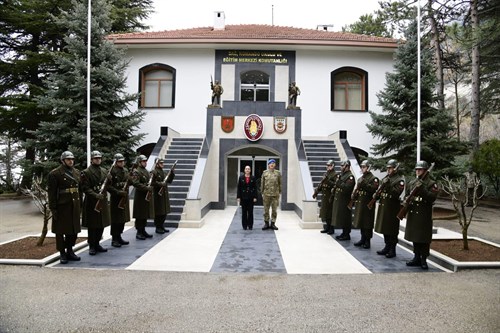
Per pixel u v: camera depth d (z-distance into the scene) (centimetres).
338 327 417
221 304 483
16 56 2198
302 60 1775
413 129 1459
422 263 670
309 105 1767
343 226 900
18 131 1986
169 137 1566
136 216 890
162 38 1700
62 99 1365
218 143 1502
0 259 670
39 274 612
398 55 1541
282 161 1486
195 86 1772
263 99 1845
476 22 1823
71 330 404
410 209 673
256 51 1772
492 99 2398
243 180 1054
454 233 1005
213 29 2075
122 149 1422
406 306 481
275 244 863
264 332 402
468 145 1473
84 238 875
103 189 727
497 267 663
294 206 1470
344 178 902
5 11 1944
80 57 1430
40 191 793
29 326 413
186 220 1084
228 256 748
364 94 1769
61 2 1986
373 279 604
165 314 449
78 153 1309
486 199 1948
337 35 1895
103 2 1495
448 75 3134
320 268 669
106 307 470
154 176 941
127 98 1491
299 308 472
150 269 651
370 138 1755
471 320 438
